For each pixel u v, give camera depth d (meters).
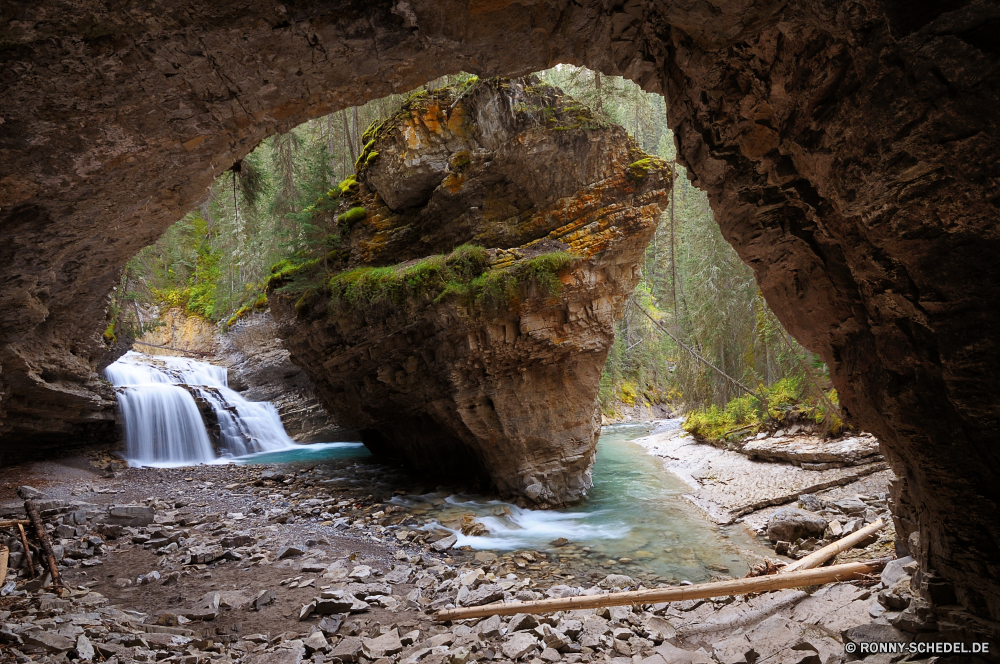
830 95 3.59
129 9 3.33
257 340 27.11
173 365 27.30
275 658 5.72
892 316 3.96
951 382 3.55
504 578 8.67
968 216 3.06
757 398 18.38
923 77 2.78
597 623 6.54
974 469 3.80
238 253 29.67
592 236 12.93
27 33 3.34
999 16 2.47
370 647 5.98
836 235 4.30
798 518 10.06
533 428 13.50
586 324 13.29
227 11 3.48
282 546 9.91
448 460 16.48
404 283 13.65
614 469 18.19
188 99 4.25
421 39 3.99
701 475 16.25
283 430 26.39
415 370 14.56
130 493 14.48
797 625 5.68
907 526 5.94
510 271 12.73
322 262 16.56
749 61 3.92
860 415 5.14
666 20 4.03
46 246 6.28
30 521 9.65
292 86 4.33
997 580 3.93
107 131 4.38
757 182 4.70
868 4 2.84
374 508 13.19
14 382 12.91
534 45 4.31
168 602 7.37
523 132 13.34
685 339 26.80
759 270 5.39
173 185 5.82
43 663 5.03
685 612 6.89
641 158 13.12
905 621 4.63
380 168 15.59
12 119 3.99
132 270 21.48
